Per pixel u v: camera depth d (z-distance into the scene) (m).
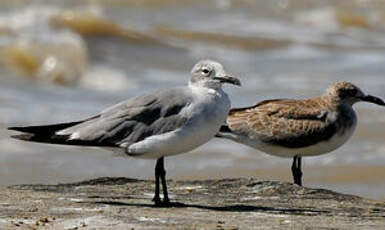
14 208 10.99
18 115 21.61
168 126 11.00
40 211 10.84
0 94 23.83
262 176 17.62
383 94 24.30
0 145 19.23
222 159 18.67
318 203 12.04
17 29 29.64
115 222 10.26
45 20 30.59
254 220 10.65
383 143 19.80
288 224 10.48
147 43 30.84
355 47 32.38
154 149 11.03
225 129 13.70
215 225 10.22
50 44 27.88
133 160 18.80
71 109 22.67
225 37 32.28
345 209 11.70
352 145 19.59
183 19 34.41
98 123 11.09
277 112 13.58
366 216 11.24
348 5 38.19
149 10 35.25
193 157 18.72
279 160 18.70
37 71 26.62
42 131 10.98
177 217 10.62
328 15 36.12
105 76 26.89
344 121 13.49
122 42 30.67
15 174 17.59
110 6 35.00
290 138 13.38
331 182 17.16
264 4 37.06
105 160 18.77
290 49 31.66
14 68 26.67
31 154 18.89
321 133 13.37
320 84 26.02
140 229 9.95
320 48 31.91
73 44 28.12
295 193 12.62
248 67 28.86
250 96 23.88
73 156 18.89
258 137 13.52
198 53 30.61
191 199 11.99
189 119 11.00
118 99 24.31
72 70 26.89
